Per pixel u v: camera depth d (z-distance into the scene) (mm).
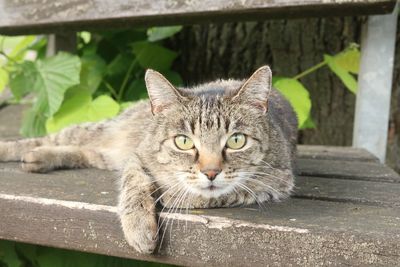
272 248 705
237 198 764
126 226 729
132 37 1329
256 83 791
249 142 787
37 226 770
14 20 1083
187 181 766
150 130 820
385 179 864
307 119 1098
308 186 834
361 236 686
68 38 1336
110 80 1312
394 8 966
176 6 998
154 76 792
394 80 1171
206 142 771
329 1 938
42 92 1084
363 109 1035
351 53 1081
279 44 1235
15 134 1191
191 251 725
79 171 897
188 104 790
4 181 832
